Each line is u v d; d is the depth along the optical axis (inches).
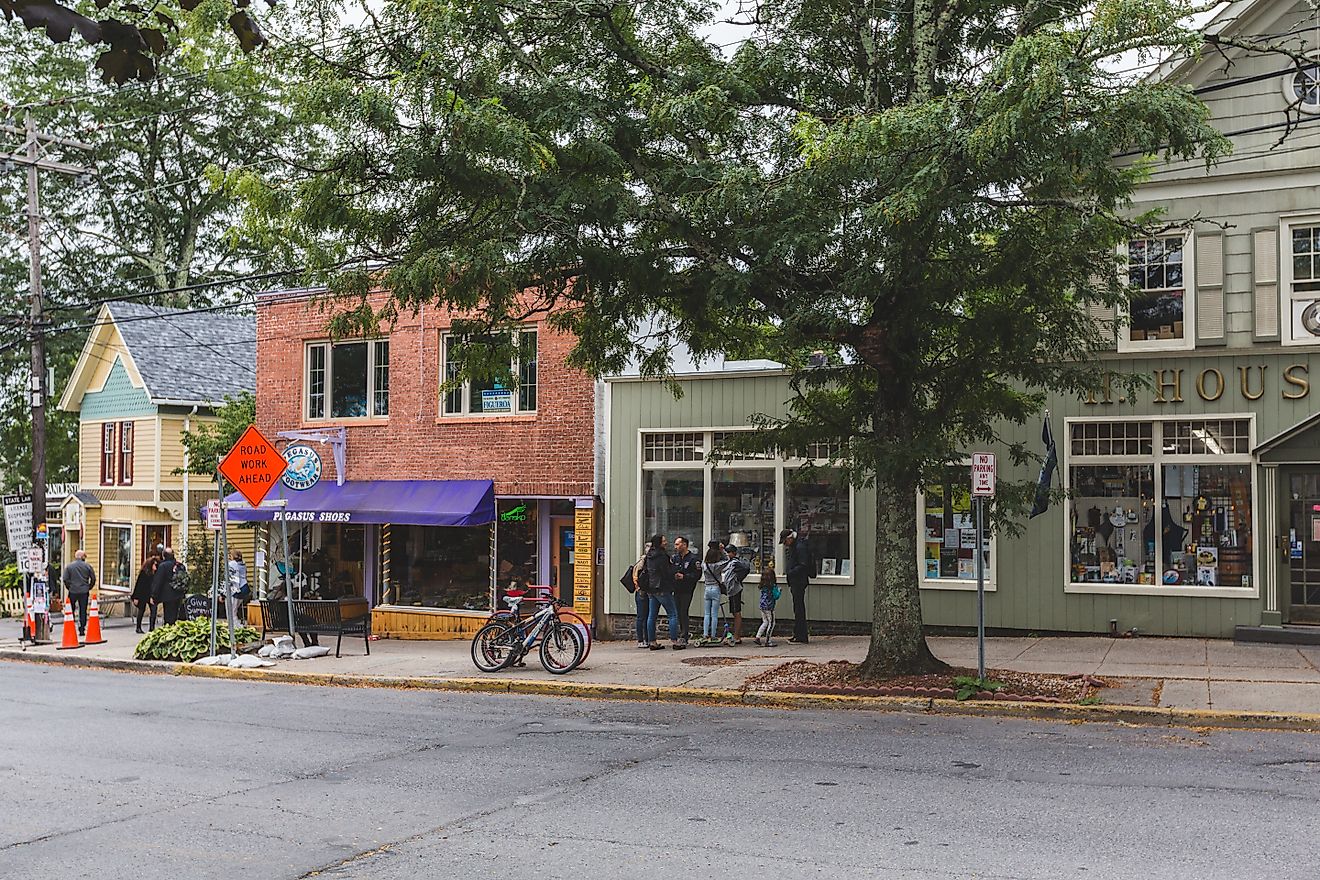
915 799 336.5
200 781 384.5
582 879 265.7
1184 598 671.8
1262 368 658.8
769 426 664.4
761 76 554.9
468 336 602.2
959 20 547.5
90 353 1373.0
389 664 716.0
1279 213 657.0
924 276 498.9
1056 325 538.0
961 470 542.3
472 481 890.1
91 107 1471.5
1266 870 263.0
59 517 1421.0
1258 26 660.1
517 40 543.2
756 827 308.2
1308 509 650.8
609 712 528.1
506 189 503.2
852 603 762.8
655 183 525.3
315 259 570.6
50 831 321.1
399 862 283.4
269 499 962.1
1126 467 690.8
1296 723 451.5
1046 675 550.0
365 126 494.9
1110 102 434.0
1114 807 323.6
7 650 885.2
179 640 789.9
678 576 743.1
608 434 840.9
